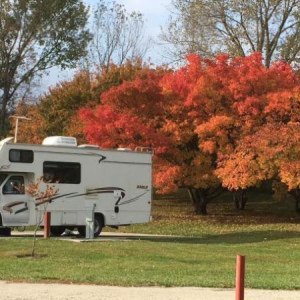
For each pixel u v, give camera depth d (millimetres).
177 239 21156
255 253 17094
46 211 19391
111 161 21422
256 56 27438
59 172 20344
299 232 23453
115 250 16266
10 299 9336
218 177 26094
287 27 38188
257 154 24641
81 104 36906
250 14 37469
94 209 20844
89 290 10273
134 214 21812
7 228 20703
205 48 38281
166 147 26594
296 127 24234
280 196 28859
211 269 13352
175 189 26516
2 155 19266
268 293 10445
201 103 26922
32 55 42281
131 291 10242
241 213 32781
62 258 14484
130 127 25750
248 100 26031
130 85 26469
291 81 27734
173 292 10227
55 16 41594
